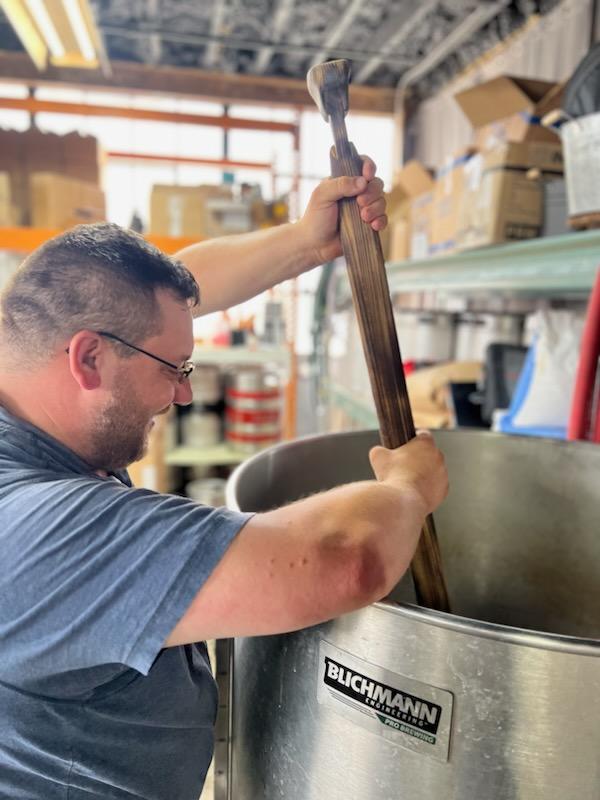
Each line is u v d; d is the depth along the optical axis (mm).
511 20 3354
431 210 2006
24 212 2547
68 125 4648
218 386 3133
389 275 2473
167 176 4969
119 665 534
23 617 501
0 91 4625
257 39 4137
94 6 3746
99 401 600
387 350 586
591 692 428
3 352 606
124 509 516
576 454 947
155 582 481
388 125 5070
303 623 479
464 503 1048
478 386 2000
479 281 1716
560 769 444
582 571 963
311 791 552
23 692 551
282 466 884
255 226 2920
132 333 587
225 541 487
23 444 594
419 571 632
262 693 600
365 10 3660
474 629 443
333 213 807
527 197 1476
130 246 604
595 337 1088
